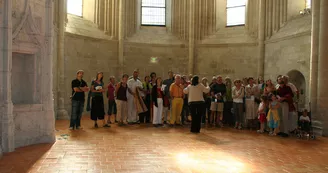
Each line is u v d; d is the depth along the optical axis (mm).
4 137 7086
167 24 18969
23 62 8203
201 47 18406
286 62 14766
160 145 8172
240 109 11453
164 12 19109
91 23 17062
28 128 7957
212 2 18500
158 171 5762
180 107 11914
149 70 18234
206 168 6016
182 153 7273
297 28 14125
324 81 10523
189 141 8844
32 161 6363
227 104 12414
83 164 6180
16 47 7578
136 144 8250
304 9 14586
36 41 8078
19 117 7746
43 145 7938
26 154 6941
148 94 12977
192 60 18328
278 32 15656
